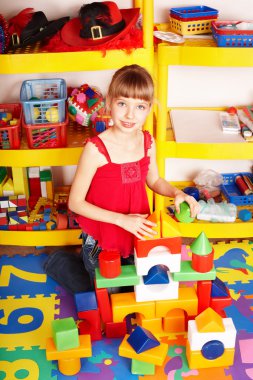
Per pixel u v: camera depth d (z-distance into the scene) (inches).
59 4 75.4
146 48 64.9
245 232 77.1
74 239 76.0
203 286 58.7
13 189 79.0
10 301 68.4
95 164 58.8
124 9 69.7
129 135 58.3
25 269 74.6
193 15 68.6
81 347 55.8
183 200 59.3
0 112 74.8
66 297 69.1
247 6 77.2
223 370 57.4
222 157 72.7
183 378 56.4
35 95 76.9
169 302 59.4
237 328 63.3
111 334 61.6
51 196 82.0
